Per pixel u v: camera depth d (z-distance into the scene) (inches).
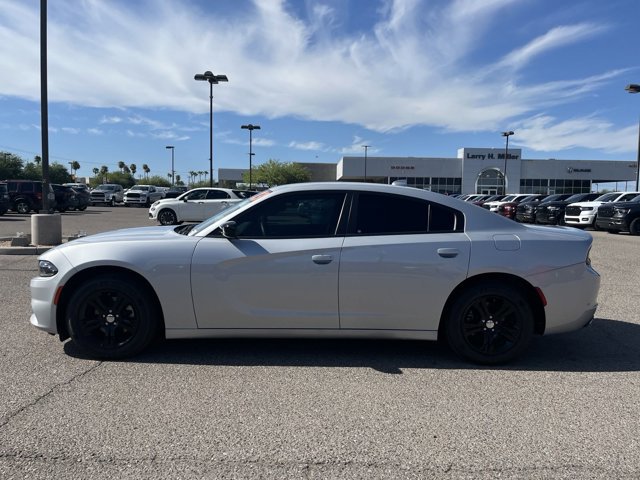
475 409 134.7
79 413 129.2
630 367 168.4
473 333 167.0
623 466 107.6
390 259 161.9
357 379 155.0
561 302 165.6
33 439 115.6
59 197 1106.7
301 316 163.9
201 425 123.6
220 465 106.1
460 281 163.6
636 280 331.0
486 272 163.5
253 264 162.6
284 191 170.7
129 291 163.5
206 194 778.8
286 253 162.1
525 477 103.3
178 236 172.2
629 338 201.6
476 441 117.6
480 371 163.3
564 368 166.9
